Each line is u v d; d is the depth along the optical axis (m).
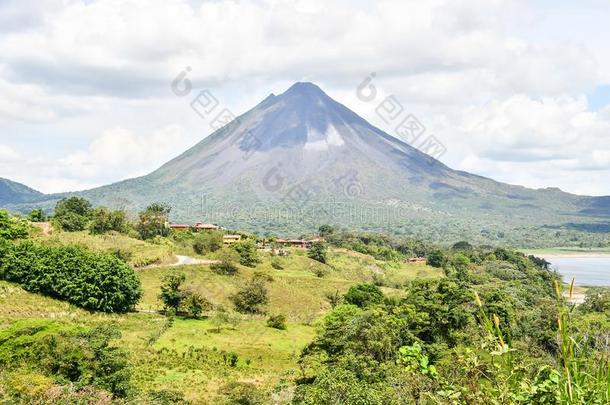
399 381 28.61
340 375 28.89
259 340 71.31
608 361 6.47
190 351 61.22
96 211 125.81
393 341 49.41
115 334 49.47
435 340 53.53
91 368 37.75
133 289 77.44
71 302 71.50
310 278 120.00
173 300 80.75
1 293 67.25
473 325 54.12
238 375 54.66
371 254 170.62
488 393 6.98
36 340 37.84
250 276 106.31
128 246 109.31
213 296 93.00
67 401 32.38
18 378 33.12
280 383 51.41
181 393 43.06
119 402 35.72
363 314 55.62
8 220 97.50
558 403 6.64
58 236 103.50
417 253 188.75
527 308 80.38
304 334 78.50
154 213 133.75
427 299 62.66
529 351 29.53
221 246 122.88
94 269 73.50
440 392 7.39
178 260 108.56
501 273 130.88
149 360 55.81
